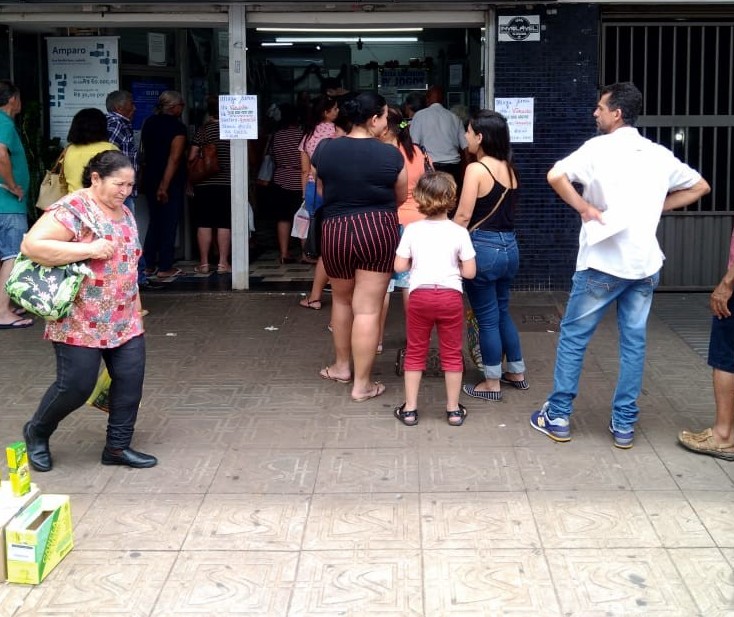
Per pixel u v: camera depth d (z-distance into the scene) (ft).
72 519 13.89
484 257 17.81
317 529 13.53
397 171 17.81
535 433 17.13
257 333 24.14
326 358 21.93
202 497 14.61
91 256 14.15
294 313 26.22
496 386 18.94
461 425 17.54
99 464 15.88
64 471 15.60
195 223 33.40
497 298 18.94
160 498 14.60
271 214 33.94
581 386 19.76
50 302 14.06
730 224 28.40
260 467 15.72
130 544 13.19
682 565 12.48
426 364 20.56
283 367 21.26
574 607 11.55
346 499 14.49
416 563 12.57
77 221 14.26
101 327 14.78
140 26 28.02
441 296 16.89
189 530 13.55
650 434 17.06
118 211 14.78
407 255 17.13
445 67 37.86
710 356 15.85
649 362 21.45
